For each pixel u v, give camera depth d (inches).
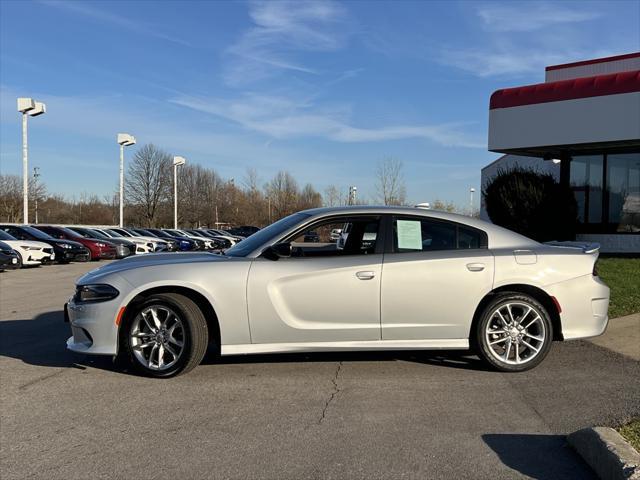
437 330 210.1
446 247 215.0
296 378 205.9
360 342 208.2
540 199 568.1
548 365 223.3
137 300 204.5
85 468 133.4
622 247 604.1
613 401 179.6
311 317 205.5
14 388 194.5
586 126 548.4
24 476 129.3
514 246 218.4
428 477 128.7
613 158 613.6
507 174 597.9
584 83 549.6
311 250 213.9
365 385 197.8
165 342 204.2
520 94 589.0
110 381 202.1
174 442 148.6
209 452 142.3
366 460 137.3
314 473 130.5
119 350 204.1
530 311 211.8
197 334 201.5
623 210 609.9
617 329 280.1
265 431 155.8
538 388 194.2
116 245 949.8
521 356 215.8
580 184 640.4
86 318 202.5
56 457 139.6
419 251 212.8
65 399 182.9
